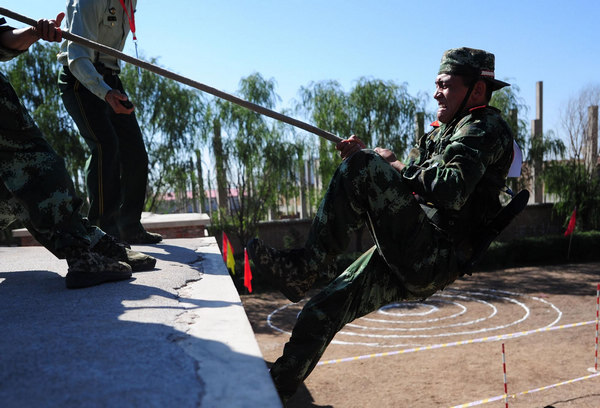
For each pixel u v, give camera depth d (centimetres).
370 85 2092
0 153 256
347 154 259
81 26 372
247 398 134
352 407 775
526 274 1880
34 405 127
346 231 237
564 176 2350
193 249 448
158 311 221
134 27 428
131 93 1802
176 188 1941
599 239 2195
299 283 239
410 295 260
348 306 244
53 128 1664
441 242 243
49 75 1739
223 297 257
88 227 310
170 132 1848
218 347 174
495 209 249
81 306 227
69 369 151
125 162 458
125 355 164
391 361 973
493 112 246
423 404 775
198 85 306
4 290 261
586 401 764
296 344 242
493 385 841
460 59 249
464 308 1384
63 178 266
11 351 166
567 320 1241
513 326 1201
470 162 228
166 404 129
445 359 977
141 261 325
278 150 1969
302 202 2392
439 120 262
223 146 1966
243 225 2058
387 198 229
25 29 270
